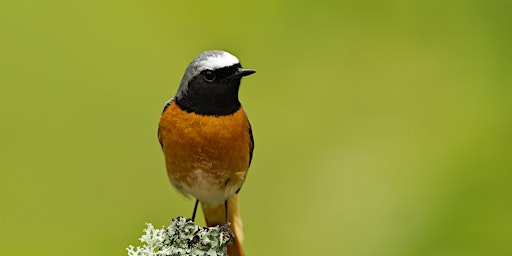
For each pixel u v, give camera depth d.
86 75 14.12
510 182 13.20
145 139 13.89
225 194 10.59
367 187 13.86
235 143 10.22
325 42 14.80
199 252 8.83
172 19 14.72
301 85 14.69
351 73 14.77
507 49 14.22
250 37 14.75
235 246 11.06
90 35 14.38
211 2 14.77
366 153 14.13
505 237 12.78
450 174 13.47
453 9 14.59
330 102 14.63
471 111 14.05
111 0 14.66
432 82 14.46
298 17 14.80
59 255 12.64
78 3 14.50
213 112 10.12
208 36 14.71
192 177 10.38
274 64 14.75
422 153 13.97
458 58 14.46
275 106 14.61
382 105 14.48
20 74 13.94
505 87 14.01
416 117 14.39
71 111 13.86
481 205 13.09
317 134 14.42
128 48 14.45
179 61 14.51
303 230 13.71
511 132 13.62
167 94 14.27
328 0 14.77
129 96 14.16
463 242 12.91
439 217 13.18
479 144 13.62
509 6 14.29
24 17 14.31
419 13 14.73
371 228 13.48
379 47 14.78
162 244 8.86
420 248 13.10
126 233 13.01
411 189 13.63
